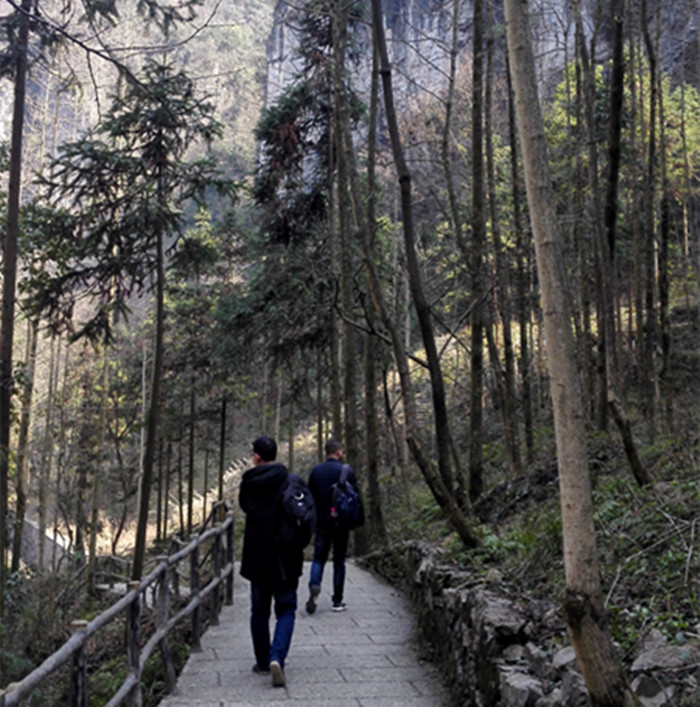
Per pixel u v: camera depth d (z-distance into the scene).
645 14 11.16
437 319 10.92
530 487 9.02
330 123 17.47
